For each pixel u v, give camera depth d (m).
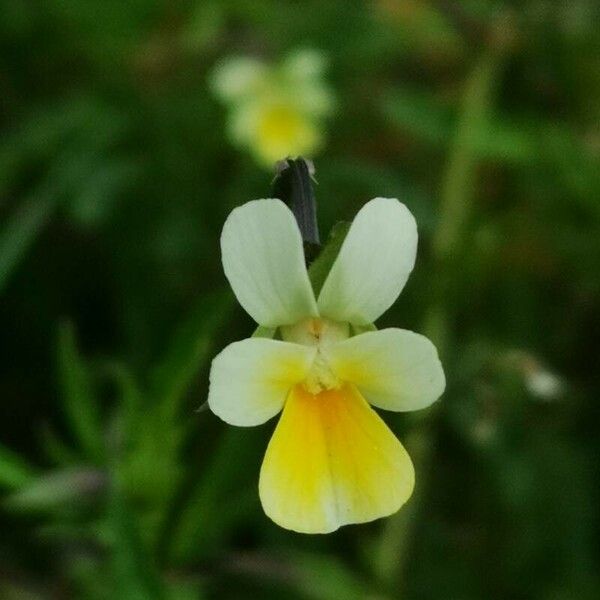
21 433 0.13
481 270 0.13
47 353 0.14
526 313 0.14
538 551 0.12
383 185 0.14
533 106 0.15
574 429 0.13
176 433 0.09
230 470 0.09
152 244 0.14
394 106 0.14
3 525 0.11
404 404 0.06
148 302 0.14
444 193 0.14
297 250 0.06
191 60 0.16
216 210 0.15
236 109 0.15
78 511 0.09
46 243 0.14
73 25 0.16
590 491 0.13
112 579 0.10
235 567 0.10
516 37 0.15
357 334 0.06
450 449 0.13
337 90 0.16
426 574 0.12
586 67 0.15
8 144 0.15
